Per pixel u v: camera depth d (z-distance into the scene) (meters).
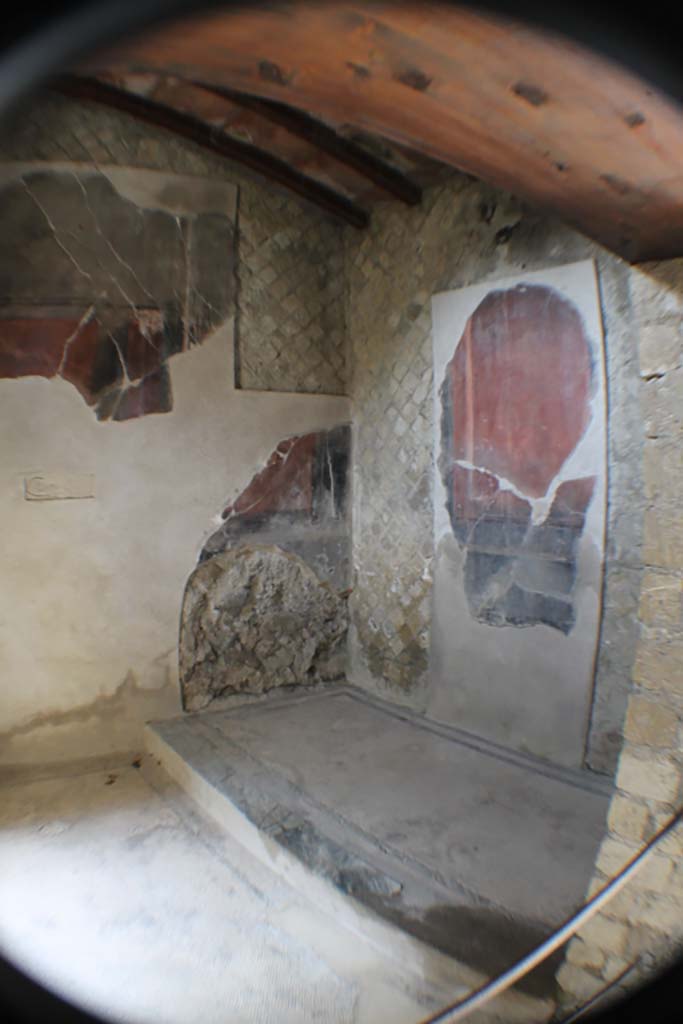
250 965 1.95
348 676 4.04
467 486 3.23
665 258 1.67
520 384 2.96
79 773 3.22
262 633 3.82
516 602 3.00
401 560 3.66
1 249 3.25
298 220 3.85
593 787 2.62
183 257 3.55
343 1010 1.78
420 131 1.46
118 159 3.40
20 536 3.30
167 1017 1.75
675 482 1.66
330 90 1.32
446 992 1.72
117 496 3.46
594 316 2.66
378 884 2.04
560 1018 1.53
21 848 2.57
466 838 2.29
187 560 3.61
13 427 3.28
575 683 2.76
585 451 2.70
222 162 3.61
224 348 3.65
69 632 3.39
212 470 3.65
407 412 3.60
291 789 2.69
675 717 1.64
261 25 1.07
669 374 1.67
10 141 3.22
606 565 2.65
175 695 3.60
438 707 3.42
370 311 3.84
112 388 3.44
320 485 3.94
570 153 1.41
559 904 1.92
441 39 1.12
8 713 3.29
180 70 1.23
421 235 3.48
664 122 1.26
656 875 1.57
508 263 3.01
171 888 2.31
